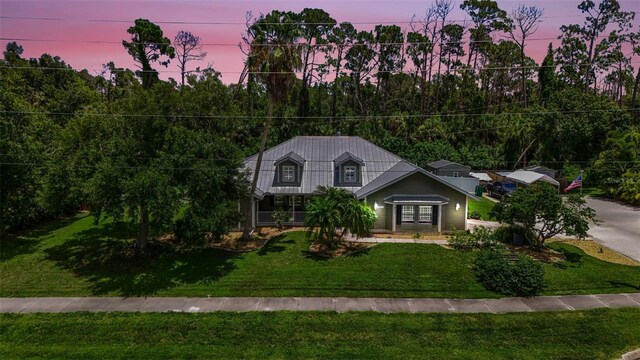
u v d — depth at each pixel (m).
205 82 31.77
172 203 18.17
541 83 58.62
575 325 14.74
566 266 20.12
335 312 15.70
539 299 16.84
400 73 59.12
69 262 20.81
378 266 20.08
